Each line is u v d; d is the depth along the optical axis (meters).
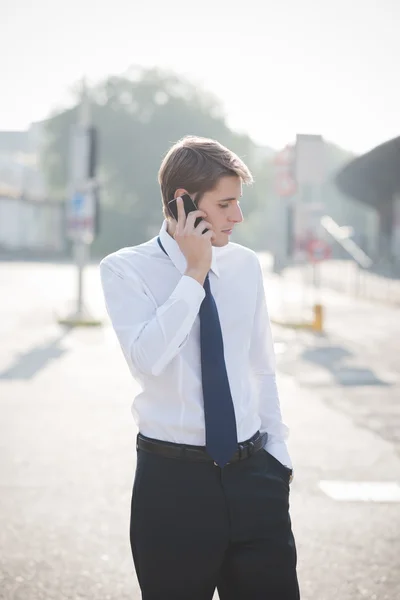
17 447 6.86
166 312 2.32
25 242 72.31
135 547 2.48
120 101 76.12
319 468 6.28
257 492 2.45
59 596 3.97
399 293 29.47
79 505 5.34
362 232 102.06
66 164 74.94
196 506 2.39
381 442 7.13
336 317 20.16
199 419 2.40
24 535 4.79
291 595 2.46
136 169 74.94
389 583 4.15
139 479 2.46
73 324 17.45
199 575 2.41
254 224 112.06
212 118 76.25
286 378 10.73
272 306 22.98
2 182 88.06
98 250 74.81
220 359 2.41
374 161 26.20
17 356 12.66
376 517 5.19
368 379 10.63
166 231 2.49
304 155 18.08
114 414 8.26
